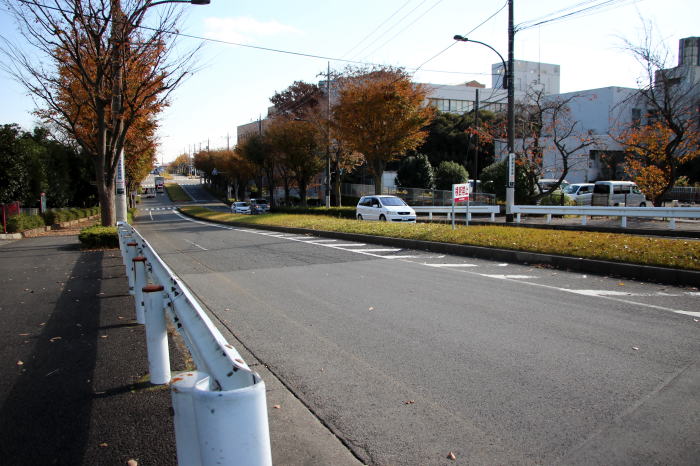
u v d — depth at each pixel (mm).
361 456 3342
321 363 5094
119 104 17000
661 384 4355
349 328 6305
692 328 5984
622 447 3350
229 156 70500
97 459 3279
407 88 30719
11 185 27484
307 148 42969
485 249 12344
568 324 6238
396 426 3730
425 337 5844
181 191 115000
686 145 23188
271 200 52812
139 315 6383
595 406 3957
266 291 8734
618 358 5008
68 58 16250
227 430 1771
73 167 44438
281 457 3354
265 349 5578
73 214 35719
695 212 16453
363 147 31719
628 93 45531
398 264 11492
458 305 7355
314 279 9750
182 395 2072
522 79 70812
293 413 4004
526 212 22016
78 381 4598
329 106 37875
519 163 27281
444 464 3211
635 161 23781
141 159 38500
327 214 34781
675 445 3367
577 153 41938
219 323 6723
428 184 42094
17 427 3723
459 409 3967
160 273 4629
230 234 21766
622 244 11102
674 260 9156
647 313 6707
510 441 3461
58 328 6395
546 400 4086
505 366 4855
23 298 8352
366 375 4734
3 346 5672
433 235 14891
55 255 14930
